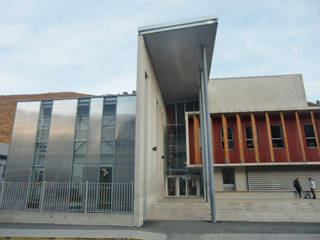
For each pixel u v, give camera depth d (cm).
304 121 1767
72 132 1959
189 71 1555
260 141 1767
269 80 2077
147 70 1246
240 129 1730
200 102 1742
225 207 1142
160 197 1664
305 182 1670
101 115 1952
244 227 890
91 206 990
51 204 1024
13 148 1991
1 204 1053
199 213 1106
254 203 1141
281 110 1695
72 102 2039
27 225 938
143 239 712
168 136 2148
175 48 1281
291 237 723
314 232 790
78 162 1889
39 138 2003
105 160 1845
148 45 1247
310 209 1117
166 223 983
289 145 1734
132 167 1797
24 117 2069
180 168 2073
